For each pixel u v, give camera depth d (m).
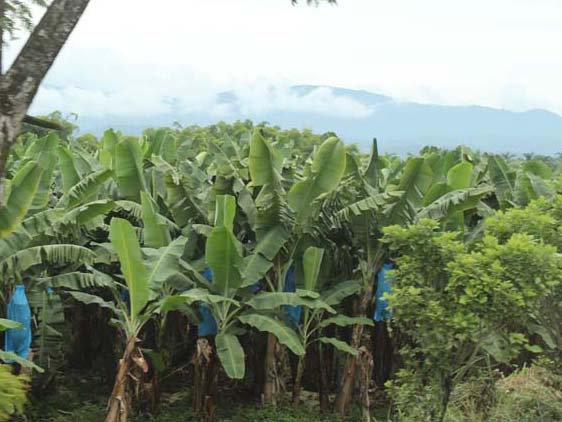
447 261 7.55
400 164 14.71
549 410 7.98
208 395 12.05
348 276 13.24
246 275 10.93
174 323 14.32
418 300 7.50
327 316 13.27
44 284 10.70
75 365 15.39
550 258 6.99
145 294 9.66
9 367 5.95
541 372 8.95
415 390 8.01
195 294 10.22
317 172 11.46
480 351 9.42
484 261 7.09
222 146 17.97
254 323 10.72
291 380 15.33
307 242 11.82
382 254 12.12
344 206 11.91
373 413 12.84
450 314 7.29
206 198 12.60
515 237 7.11
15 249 10.05
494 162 14.88
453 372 7.76
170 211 12.46
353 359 12.71
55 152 14.00
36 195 10.99
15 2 5.80
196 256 12.19
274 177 11.36
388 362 14.27
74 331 15.30
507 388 8.59
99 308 14.41
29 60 5.94
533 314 7.50
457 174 12.58
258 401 13.57
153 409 12.55
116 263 13.18
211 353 12.02
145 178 13.55
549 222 8.05
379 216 11.84
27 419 11.80
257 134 11.27
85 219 10.70
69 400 13.14
